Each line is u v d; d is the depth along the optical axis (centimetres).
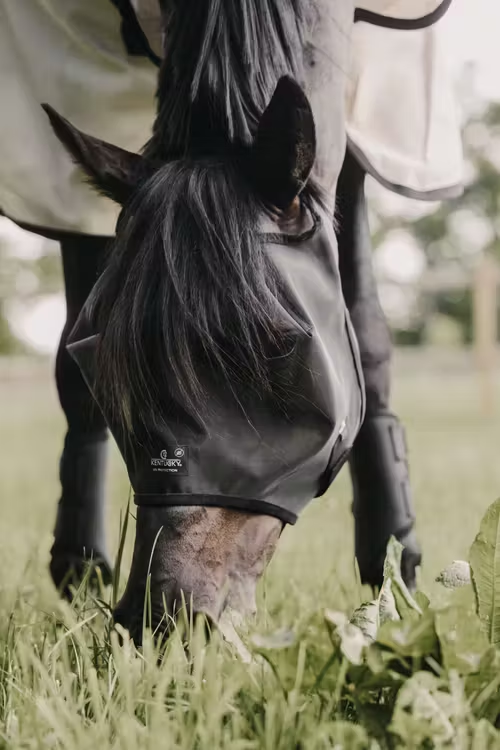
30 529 405
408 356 1853
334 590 261
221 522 170
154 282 167
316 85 206
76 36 268
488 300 1237
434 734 136
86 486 277
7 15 277
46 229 274
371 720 144
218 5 193
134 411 167
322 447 176
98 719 151
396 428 260
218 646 173
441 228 2894
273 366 169
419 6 261
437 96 282
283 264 176
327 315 184
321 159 205
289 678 153
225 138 189
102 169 194
